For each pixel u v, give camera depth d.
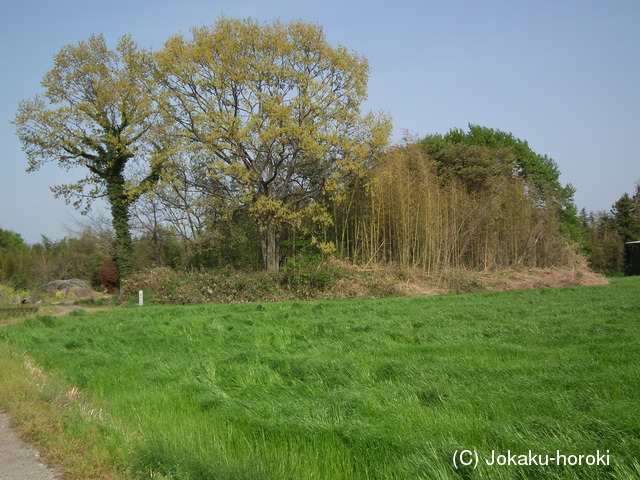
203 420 6.46
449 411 6.07
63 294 38.75
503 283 33.41
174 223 38.16
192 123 32.28
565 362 8.27
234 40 32.00
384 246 34.66
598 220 68.19
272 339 12.30
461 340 10.82
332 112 33.00
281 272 31.00
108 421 6.41
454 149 47.47
